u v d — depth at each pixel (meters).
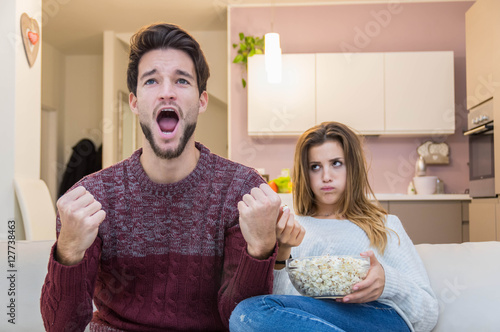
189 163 1.22
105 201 1.21
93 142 6.28
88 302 1.11
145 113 1.18
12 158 2.99
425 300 1.35
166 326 1.19
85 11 5.17
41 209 3.06
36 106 3.27
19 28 3.05
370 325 1.27
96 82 6.48
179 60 1.17
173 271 1.21
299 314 1.11
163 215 1.21
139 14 5.27
